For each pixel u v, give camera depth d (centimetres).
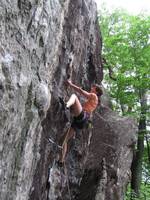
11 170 637
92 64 1220
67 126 937
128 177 1433
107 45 2048
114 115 1527
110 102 1694
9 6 586
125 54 2030
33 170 745
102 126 1409
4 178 614
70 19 921
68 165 1098
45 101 702
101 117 1429
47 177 905
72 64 968
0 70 556
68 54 919
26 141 673
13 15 600
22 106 628
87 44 1112
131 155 1449
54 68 823
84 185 1254
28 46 645
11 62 586
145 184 2559
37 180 823
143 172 2575
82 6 1041
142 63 2039
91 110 911
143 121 2241
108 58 2056
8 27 588
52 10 727
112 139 1392
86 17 1074
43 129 820
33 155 727
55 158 923
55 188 956
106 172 1306
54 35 755
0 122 565
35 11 657
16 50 605
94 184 1281
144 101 2164
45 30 696
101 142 1369
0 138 575
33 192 812
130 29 2072
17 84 601
